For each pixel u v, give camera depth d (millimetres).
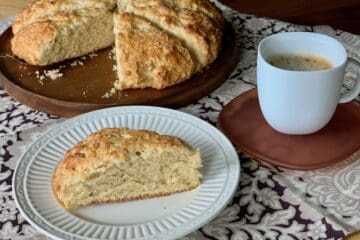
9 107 535
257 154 441
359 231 357
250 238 376
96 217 384
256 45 629
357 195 409
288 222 387
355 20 935
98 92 526
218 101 531
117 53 543
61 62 586
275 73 420
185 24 577
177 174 401
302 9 964
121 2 636
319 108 432
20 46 583
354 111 483
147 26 569
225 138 444
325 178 427
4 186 430
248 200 409
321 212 392
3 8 736
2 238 382
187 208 385
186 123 467
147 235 360
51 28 576
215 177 409
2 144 478
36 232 386
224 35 622
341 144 448
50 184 409
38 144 446
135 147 398
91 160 389
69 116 514
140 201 398
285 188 416
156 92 525
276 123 451
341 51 445
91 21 599
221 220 392
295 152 442
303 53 468
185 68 536
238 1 993
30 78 552
